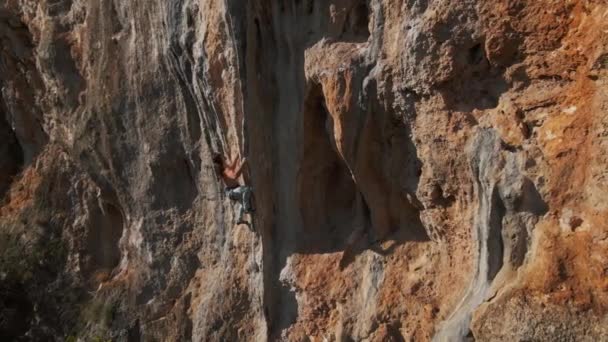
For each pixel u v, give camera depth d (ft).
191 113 35.09
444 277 25.89
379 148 27.50
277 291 31.40
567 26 21.22
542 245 19.93
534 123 21.71
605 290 18.35
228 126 31.37
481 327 20.08
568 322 18.57
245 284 32.99
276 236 31.35
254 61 29.12
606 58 19.62
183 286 36.96
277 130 30.12
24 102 47.85
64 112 42.68
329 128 27.84
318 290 29.78
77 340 40.42
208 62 30.55
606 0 20.12
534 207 20.93
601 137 19.48
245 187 29.81
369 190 28.22
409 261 27.63
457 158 23.95
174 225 37.32
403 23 24.64
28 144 49.39
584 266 18.92
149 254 38.17
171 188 37.42
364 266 28.89
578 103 20.58
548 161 20.70
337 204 30.78
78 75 41.57
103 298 40.09
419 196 26.25
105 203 42.52
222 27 29.37
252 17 28.48
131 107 37.58
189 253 36.70
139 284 38.58
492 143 22.22
